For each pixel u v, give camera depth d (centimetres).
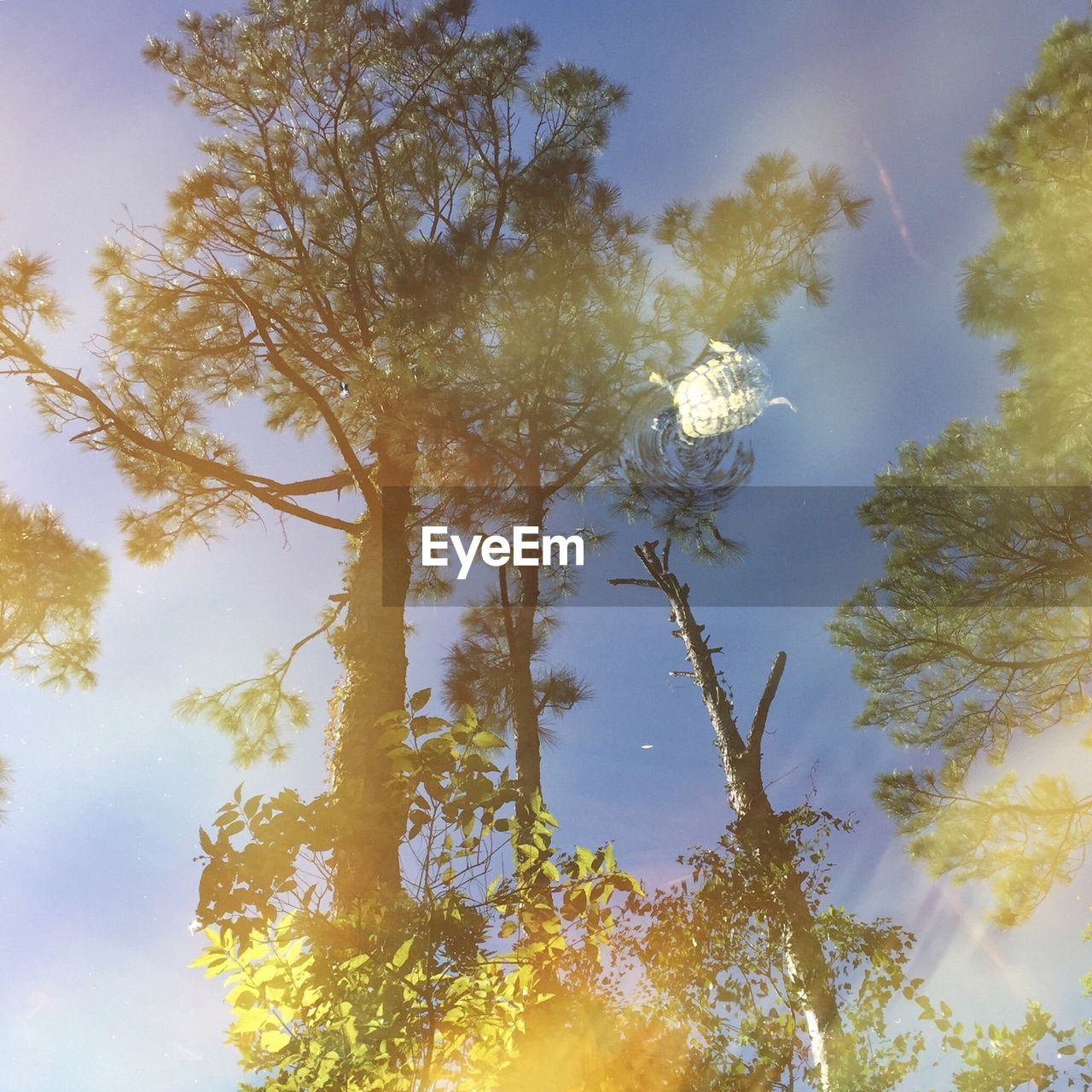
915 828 845
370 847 320
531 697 759
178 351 859
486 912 318
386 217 823
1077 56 760
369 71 852
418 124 859
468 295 738
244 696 912
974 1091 363
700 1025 436
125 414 811
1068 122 742
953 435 873
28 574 808
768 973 475
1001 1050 371
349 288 838
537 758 727
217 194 828
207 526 931
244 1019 291
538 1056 340
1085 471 756
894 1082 394
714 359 636
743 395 592
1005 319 735
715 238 776
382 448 812
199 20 834
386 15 845
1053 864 793
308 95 840
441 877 322
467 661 821
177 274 851
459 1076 314
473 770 325
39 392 789
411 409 710
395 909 305
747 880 509
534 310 738
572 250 764
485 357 728
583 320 756
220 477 791
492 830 325
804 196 772
